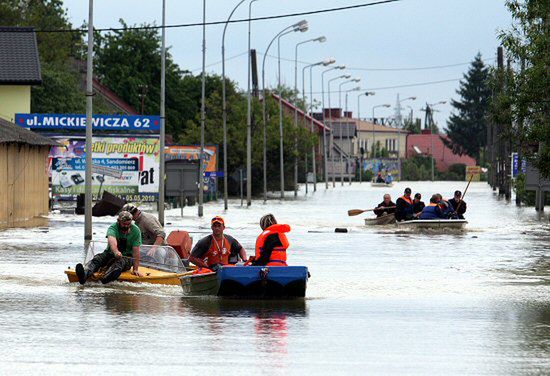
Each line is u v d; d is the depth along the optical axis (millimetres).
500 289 55031
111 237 53562
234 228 107125
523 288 55562
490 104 94625
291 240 91750
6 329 39219
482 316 44406
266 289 49406
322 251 79438
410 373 31703
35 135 126562
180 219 124750
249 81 171375
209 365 32469
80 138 154625
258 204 176625
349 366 32688
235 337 38031
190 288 50031
